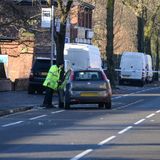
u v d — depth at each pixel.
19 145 36.03
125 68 139.25
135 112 61.31
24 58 114.50
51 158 31.08
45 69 89.38
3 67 98.62
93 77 66.69
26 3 117.00
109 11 117.19
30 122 50.34
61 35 78.19
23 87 99.31
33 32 103.38
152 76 158.75
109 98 66.25
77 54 100.25
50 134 41.66
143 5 153.50
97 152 33.28
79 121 51.19
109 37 116.62
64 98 66.81
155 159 31.00
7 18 89.38
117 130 44.31
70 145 36.06
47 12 72.44
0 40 99.88
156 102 78.31
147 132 43.12
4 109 61.16
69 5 79.31
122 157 31.59
